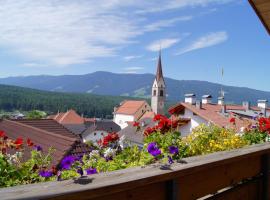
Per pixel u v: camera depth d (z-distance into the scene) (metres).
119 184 1.58
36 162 3.22
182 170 1.95
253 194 3.05
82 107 145.25
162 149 2.69
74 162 2.83
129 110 104.06
